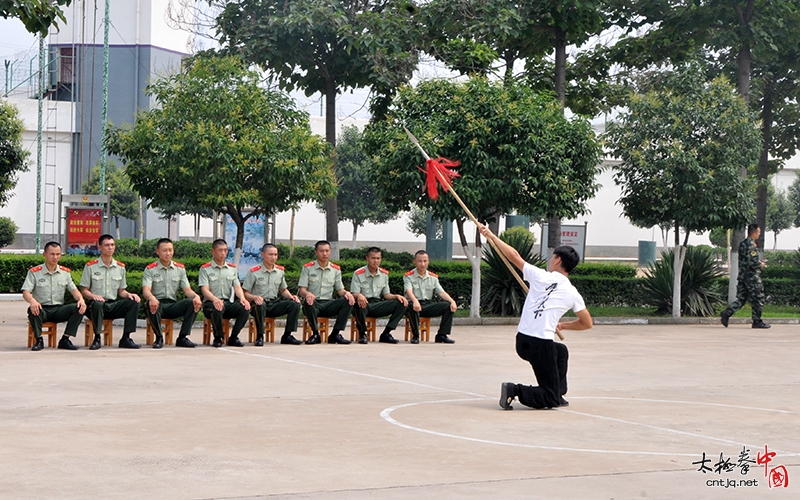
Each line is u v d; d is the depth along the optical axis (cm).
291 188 1784
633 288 2253
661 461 638
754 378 1127
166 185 1822
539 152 1798
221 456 626
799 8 2341
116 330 1572
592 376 1114
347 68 2272
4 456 615
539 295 859
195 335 1523
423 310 1469
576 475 591
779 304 2522
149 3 5031
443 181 930
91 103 4784
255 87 1811
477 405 871
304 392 928
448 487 553
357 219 5009
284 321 1720
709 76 2706
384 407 843
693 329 1858
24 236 5069
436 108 1803
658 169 1962
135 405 827
